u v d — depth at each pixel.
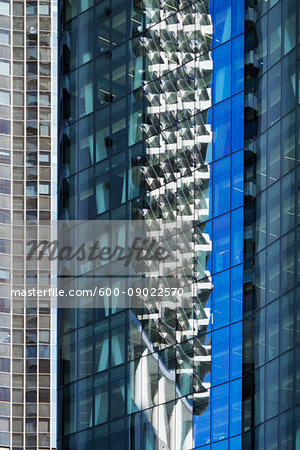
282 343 68.19
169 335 80.25
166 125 83.31
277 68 69.69
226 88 76.25
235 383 73.19
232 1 76.00
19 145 130.62
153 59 85.19
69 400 87.38
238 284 73.56
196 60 80.00
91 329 86.62
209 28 79.19
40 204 130.50
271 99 70.50
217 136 77.12
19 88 131.12
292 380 66.94
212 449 75.50
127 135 86.25
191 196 79.25
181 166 80.69
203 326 76.69
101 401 85.31
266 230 70.62
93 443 85.44
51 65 131.62
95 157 88.50
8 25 131.25
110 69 88.31
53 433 129.12
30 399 128.75
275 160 69.75
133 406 82.88
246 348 72.31
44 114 131.50
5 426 128.88
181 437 77.75
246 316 72.56
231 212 74.81
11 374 128.75
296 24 67.25
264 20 71.75
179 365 79.19
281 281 68.44
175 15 83.50
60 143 91.12
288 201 68.00
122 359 83.88
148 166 84.19
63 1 91.19
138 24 87.06
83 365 86.81
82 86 90.00
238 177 74.25
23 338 129.62
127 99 86.88
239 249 73.75
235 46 75.31
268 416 69.50
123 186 85.88
